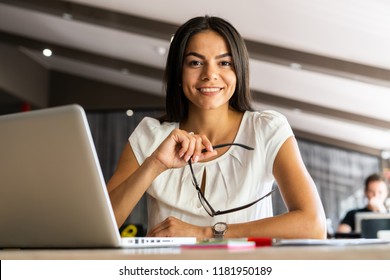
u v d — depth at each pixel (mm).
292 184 1325
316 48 5359
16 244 898
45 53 7613
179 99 1534
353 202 9219
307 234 1182
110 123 9078
